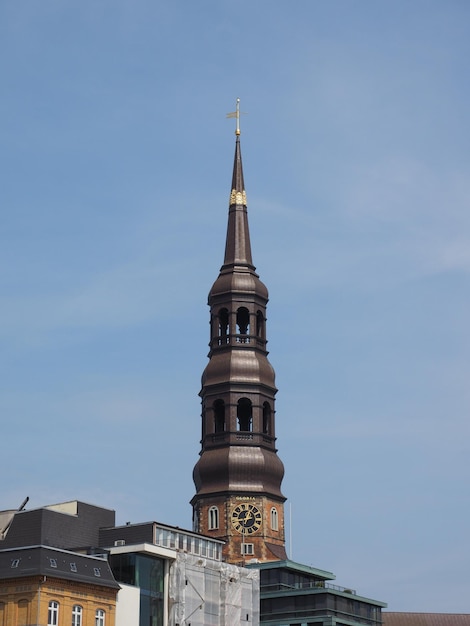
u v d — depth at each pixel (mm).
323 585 189750
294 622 182125
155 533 161750
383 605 191500
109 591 146750
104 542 163000
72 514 162000
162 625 155750
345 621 182375
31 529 157375
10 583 140125
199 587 161625
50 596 139625
